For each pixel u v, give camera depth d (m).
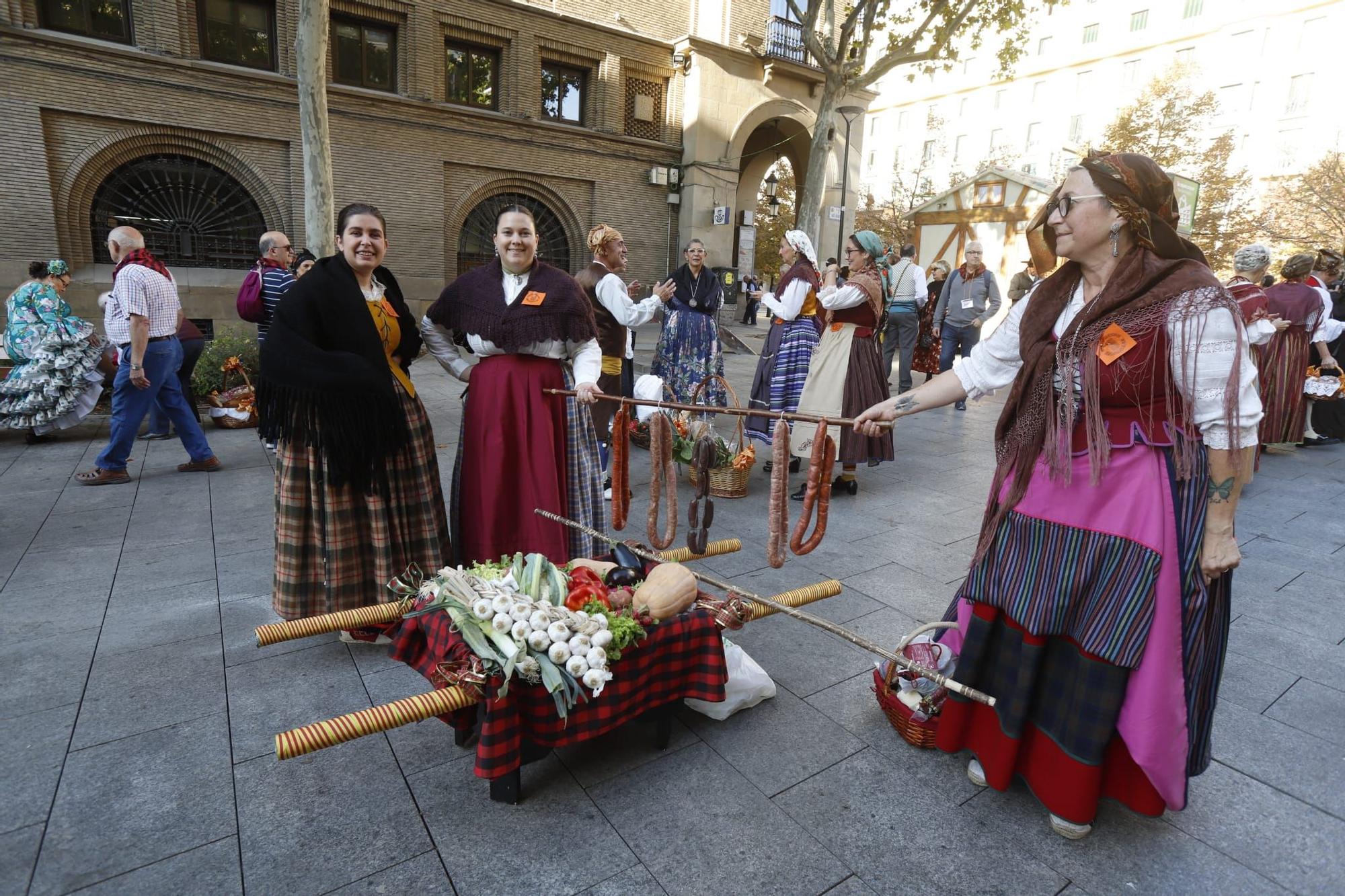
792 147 20.64
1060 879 1.83
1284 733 2.45
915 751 2.32
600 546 3.21
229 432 6.57
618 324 4.90
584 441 3.15
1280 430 6.23
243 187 13.03
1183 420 1.68
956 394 2.15
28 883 1.73
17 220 11.17
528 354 2.96
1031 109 42.62
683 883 1.80
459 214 15.12
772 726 2.44
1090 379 1.74
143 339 4.65
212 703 2.46
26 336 5.88
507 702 1.92
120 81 11.55
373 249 2.63
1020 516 1.92
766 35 17.34
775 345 5.19
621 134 16.42
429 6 13.79
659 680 2.18
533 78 15.20
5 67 10.75
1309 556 4.06
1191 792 2.16
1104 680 1.78
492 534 2.93
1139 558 1.72
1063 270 1.89
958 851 1.92
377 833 1.93
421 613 2.12
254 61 12.82
